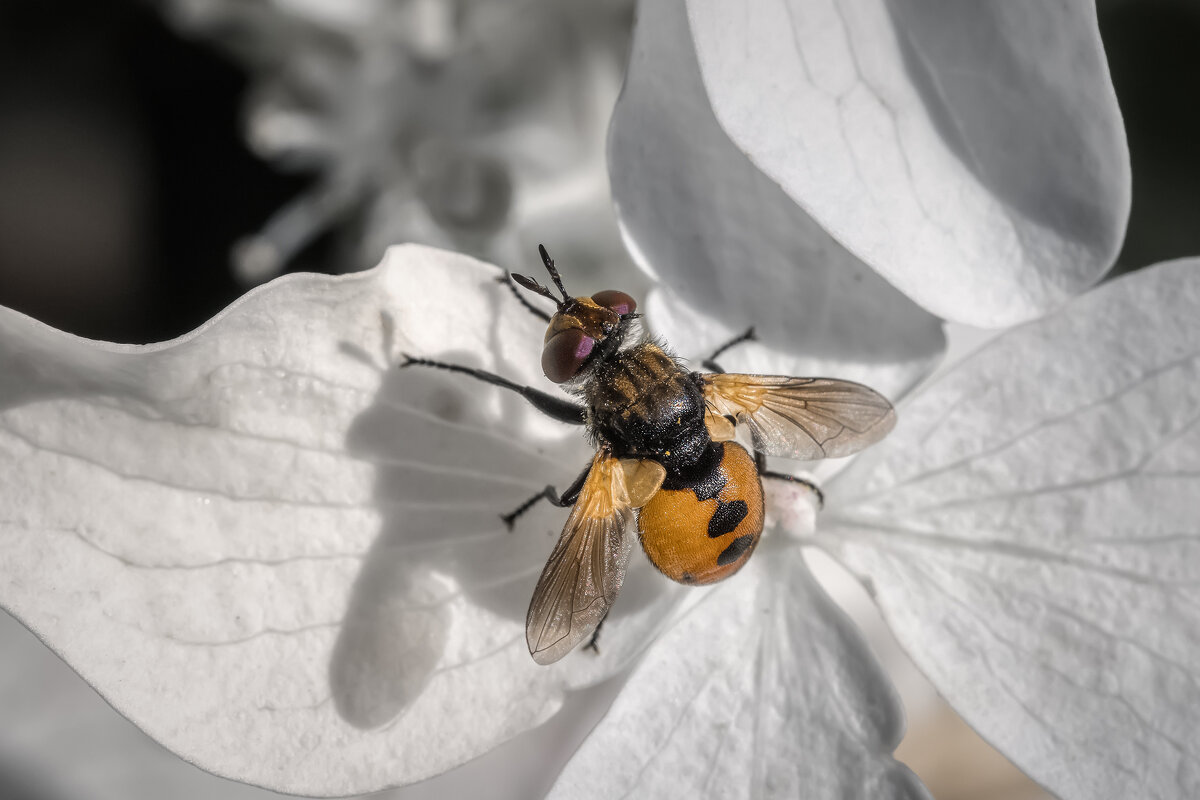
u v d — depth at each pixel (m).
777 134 0.06
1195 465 0.06
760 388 0.06
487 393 0.06
